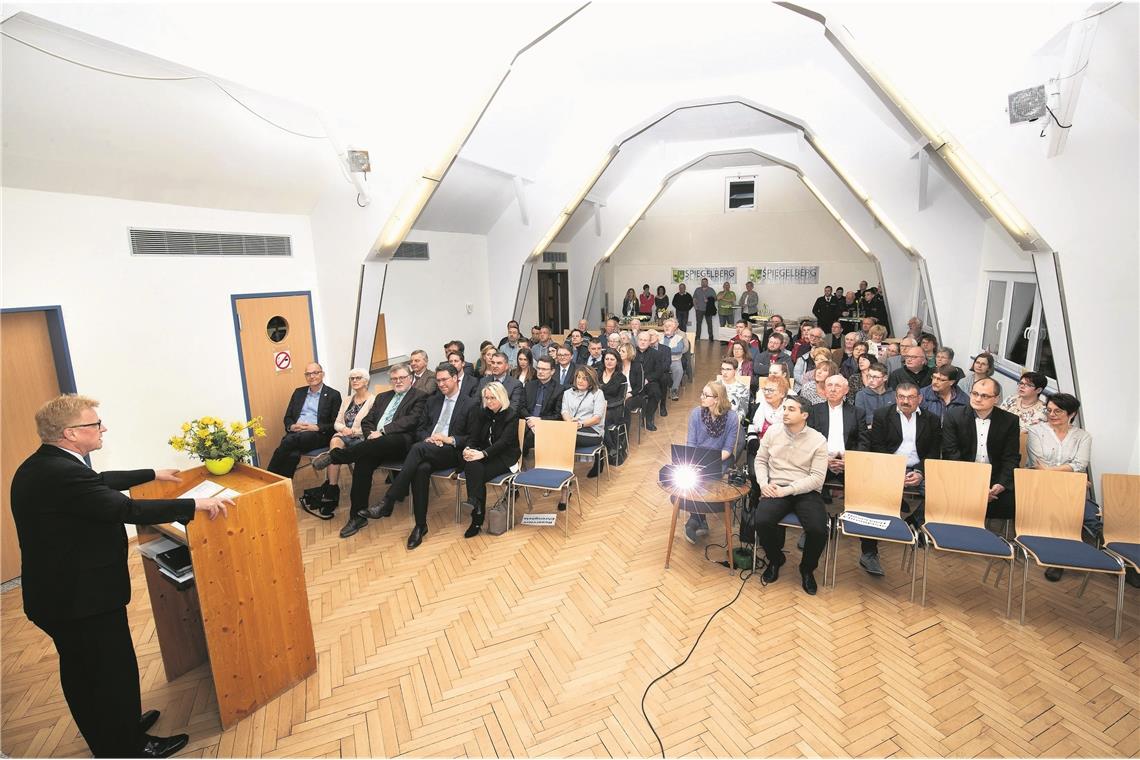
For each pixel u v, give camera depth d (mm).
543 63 6191
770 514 3510
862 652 2971
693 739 2436
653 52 6180
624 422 5832
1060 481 3303
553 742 2436
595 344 6605
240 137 4363
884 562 3904
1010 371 6000
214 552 2416
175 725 2557
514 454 4574
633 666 2889
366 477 4504
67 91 3238
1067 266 4031
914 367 5137
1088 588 3545
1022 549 3254
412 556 4055
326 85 4469
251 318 5266
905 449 4023
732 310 14078
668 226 14891
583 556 4000
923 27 3904
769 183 13773
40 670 2977
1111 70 3406
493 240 9125
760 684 2750
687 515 4641
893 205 7109
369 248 5504
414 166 5137
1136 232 3779
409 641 3121
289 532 2723
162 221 4465
